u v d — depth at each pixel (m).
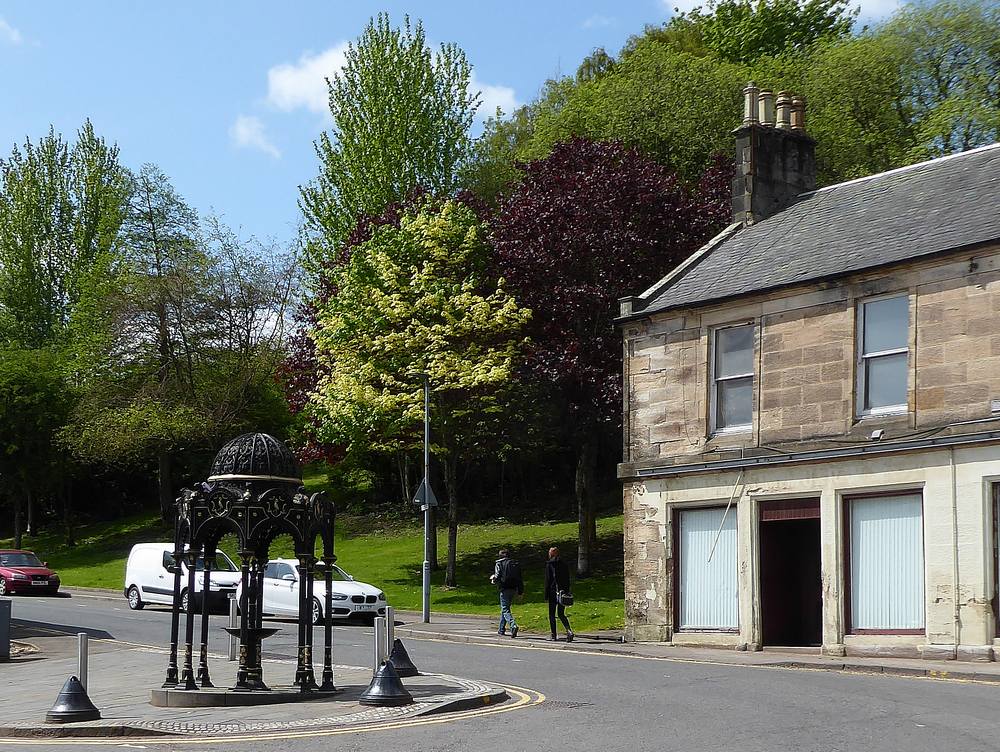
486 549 44.38
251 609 15.80
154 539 58.38
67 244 73.12
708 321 24.48
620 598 33.25
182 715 14.14
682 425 24.80
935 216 22.64
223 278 58.47
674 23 68.94
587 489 38.56
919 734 11.54
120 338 57.28
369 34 57.22
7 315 71.88
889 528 21.20
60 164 73.94
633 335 26.02
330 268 47.34
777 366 23.11
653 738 11.66
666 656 21.94
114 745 12.13
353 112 56.38
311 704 14.92
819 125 46.16
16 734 13.05
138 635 27.19
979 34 45.34
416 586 38.81
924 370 20.81
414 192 46.00
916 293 21.03
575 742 11.54
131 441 55.25
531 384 38.72
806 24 61.22
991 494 19.77
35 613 33.34
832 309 22.30
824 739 11.33
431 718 13.55
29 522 67.06
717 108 47.84
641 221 37.62
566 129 54.34
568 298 37.19
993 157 24.48
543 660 20.88
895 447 20.88
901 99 48.16
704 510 24.38
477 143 62.12
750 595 23.06
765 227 27.45
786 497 22.73
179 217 67.12
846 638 21.50
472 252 40.88
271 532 16.69
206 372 58.12
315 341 43.59
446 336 38.34
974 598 19.69
